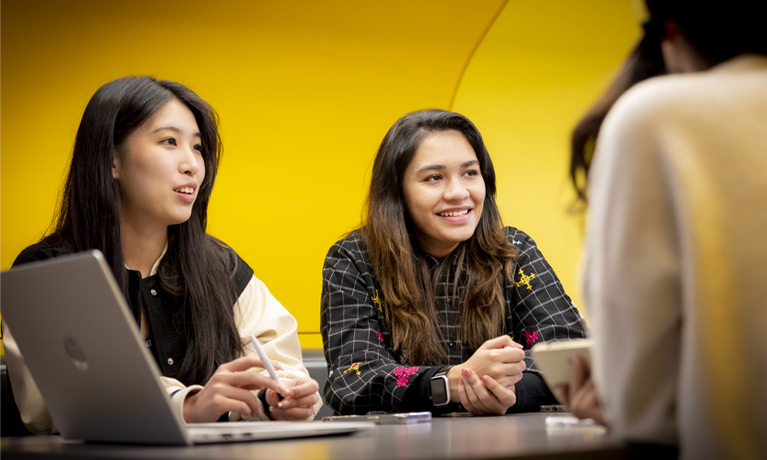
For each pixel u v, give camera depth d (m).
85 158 1.81
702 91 0.83
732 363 0.76
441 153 2.21
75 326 1.01
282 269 4.20
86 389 1.05
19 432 1.72
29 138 3.82
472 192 2.21
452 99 4.63
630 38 4.93
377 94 4.45
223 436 1.01
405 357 2.17
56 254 1.78
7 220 3.79
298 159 4.27
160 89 1.86
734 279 0.77
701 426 0.77
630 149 0.83
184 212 1.85
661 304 0.81
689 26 0.91
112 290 0.93
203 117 1.94
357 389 1.98
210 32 4.12
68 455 0.88
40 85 3.85
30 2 3.84
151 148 1.82
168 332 1.88
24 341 1.11
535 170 4.74
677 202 0.79
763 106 0.82
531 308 2.23
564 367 1.06
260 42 4.21
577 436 0.99
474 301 2.24
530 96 4.76
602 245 0.85
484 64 4.68
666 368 0.82
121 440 1.05
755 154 0.80
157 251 1.92
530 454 0.77
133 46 4.00
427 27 4.54
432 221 2.20
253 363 1.52
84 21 3.92
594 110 1.05
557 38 4.82
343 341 2.12
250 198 4.16
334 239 4.32
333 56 4.35
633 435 0.85
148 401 0.96
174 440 0.97
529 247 2.35
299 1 4.28
